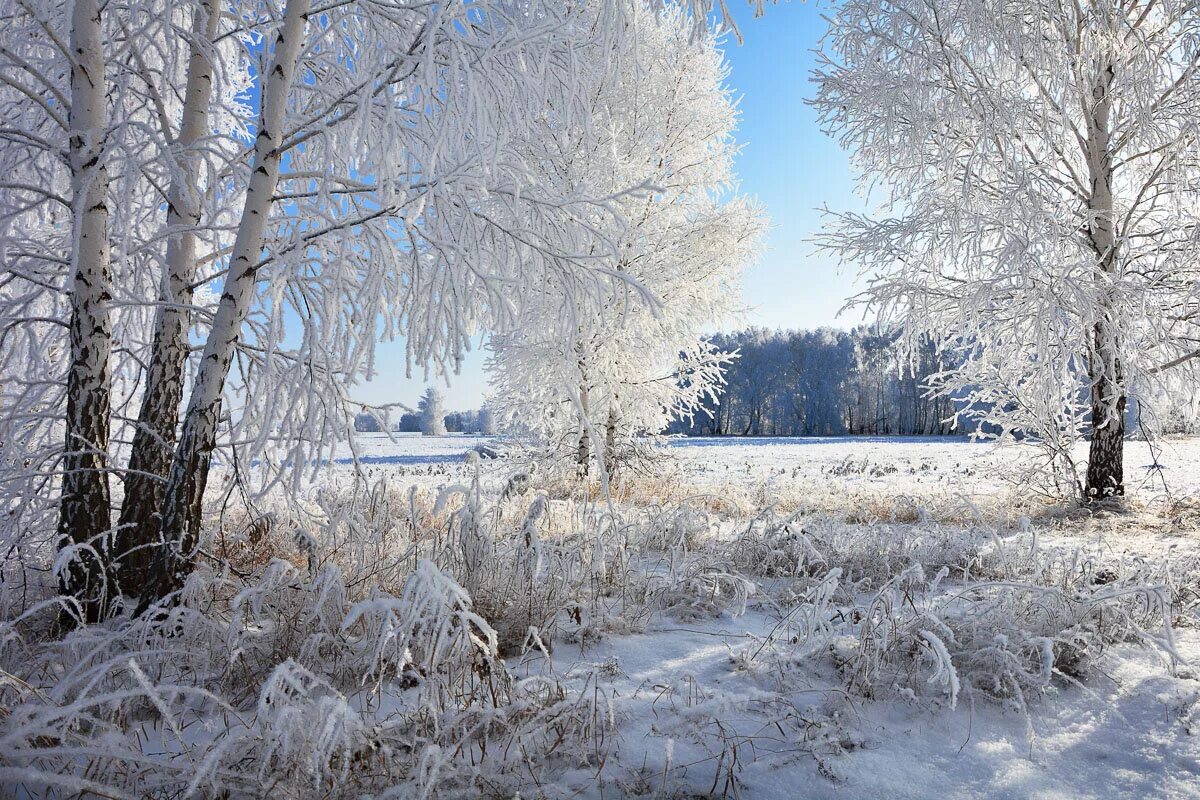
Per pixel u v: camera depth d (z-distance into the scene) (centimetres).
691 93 1023
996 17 719
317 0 390
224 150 371
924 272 865
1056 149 784
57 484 425
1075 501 820
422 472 1709
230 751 200
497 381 1211
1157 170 760
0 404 422
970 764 214
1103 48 728
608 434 1167
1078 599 325
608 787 195
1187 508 758
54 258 367
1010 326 808
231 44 474
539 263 372
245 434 393
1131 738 230
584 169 735
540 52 346
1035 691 260
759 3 343
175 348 386
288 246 337
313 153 417
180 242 394
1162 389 780
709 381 1200
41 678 249
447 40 324
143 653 219
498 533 440
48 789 165
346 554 376
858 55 837
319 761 184
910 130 784
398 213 330
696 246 1033
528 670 281
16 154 399
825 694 262
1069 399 832
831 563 457
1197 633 331
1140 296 698
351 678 263
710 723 235
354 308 381
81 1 337
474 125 336
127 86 377
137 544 359
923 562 461
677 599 395
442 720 221
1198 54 716
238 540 432
